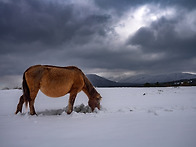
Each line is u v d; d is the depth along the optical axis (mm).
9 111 6551
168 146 2074
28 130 2949
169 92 15227
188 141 2277
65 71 5902
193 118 4129
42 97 12570
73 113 5199
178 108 6203
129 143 2193
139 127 3135
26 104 5535
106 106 7402
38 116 4984
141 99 10227
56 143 2205
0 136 2561
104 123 3574
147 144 2152
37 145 2129
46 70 5625
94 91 6629
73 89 6121
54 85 5703
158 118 4148
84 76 6523
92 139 2379
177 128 3045
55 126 3297
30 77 5488
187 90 16797
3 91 17953
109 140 2332
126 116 4555
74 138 2432
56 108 7246
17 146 2096
